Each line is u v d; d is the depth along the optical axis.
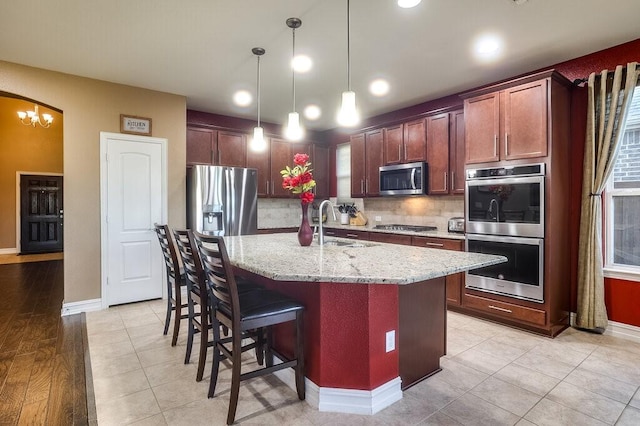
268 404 2.07
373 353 2.00
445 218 4.64
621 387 2.24
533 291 3.13
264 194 5.59
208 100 4.57
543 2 2.39
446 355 2.71
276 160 5.75
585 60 3.24
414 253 2.42
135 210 4.07
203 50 3.14
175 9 2.49
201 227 4.39
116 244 3.96
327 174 6.38
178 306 2.91
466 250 3.62
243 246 2.80
